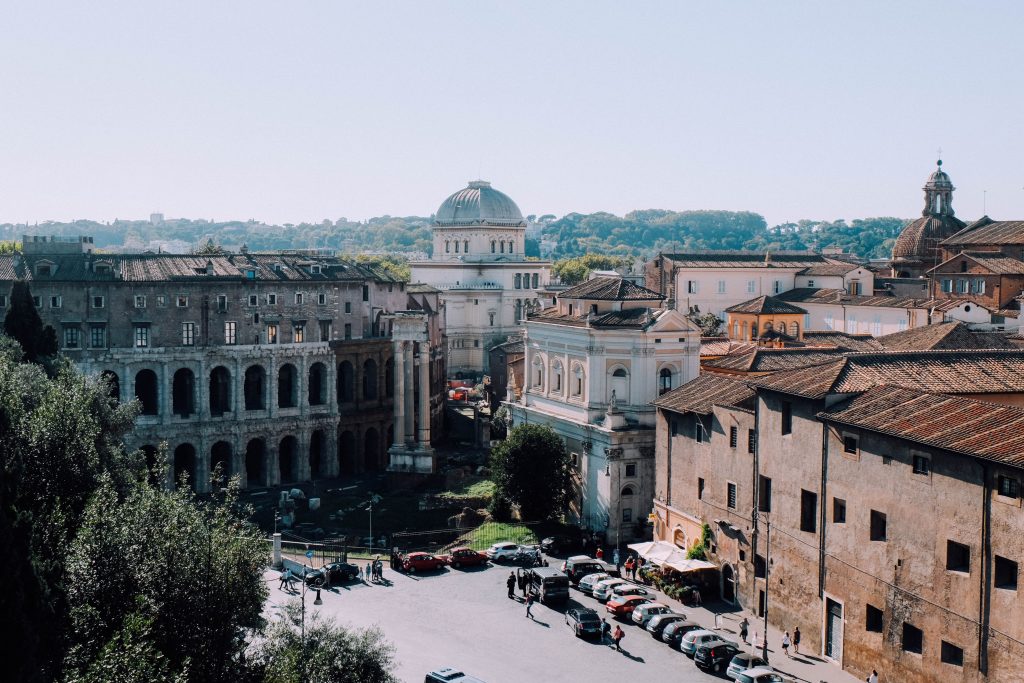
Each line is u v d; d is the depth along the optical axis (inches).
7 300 5723.4
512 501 4805.6
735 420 3663.9
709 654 3065.9
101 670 1940.2
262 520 5403.5
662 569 3848.4
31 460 2874.0
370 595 3814.0
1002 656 2522.1
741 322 6407.5
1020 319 5920.3
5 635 1921.8
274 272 6437.0
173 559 2289.6
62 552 2358.5
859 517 3006.9
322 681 2384.4
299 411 6358.3
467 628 3444.9
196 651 2266.2
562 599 3722.9
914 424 2834.6
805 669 3056.1
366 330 6791.3
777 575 3400.6
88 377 4466.0
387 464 6806.1
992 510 2546.8
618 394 4722.0
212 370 6190.9
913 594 2797.7
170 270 6112.2
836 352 4532.5
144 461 3934.5
